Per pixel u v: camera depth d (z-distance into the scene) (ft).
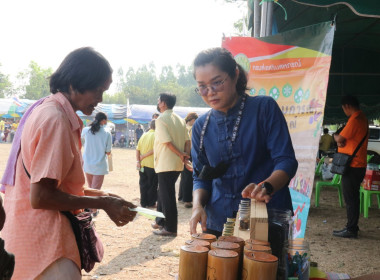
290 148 6.44
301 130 13.71
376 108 41.57
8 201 6.05
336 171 17.83
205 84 6.52
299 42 13.75
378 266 14.34
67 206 5.66
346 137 17.39
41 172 5.39
